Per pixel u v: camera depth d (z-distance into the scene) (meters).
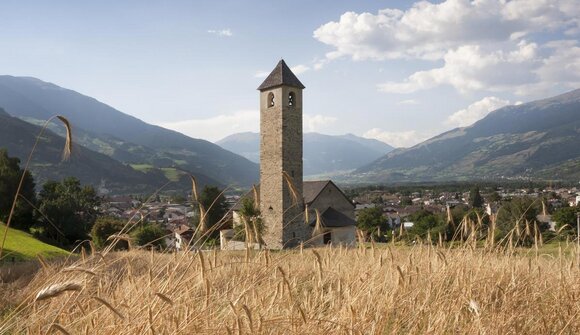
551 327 5.25
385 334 4.80
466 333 4.81
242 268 5.44
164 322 3.88
